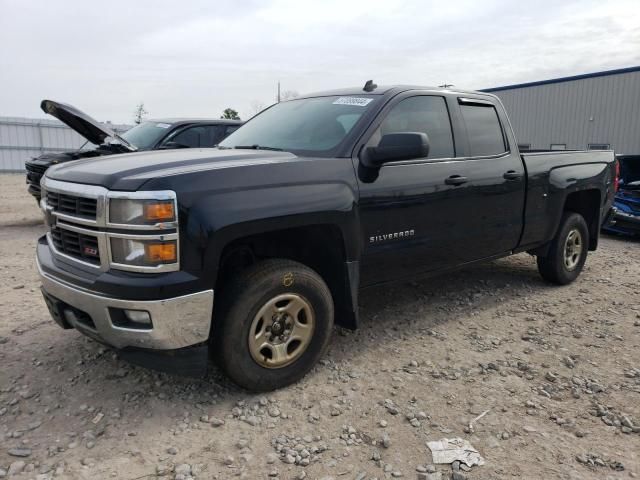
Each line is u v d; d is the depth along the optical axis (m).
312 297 3.33
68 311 3.16
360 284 3.76
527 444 2.79
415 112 4.12
